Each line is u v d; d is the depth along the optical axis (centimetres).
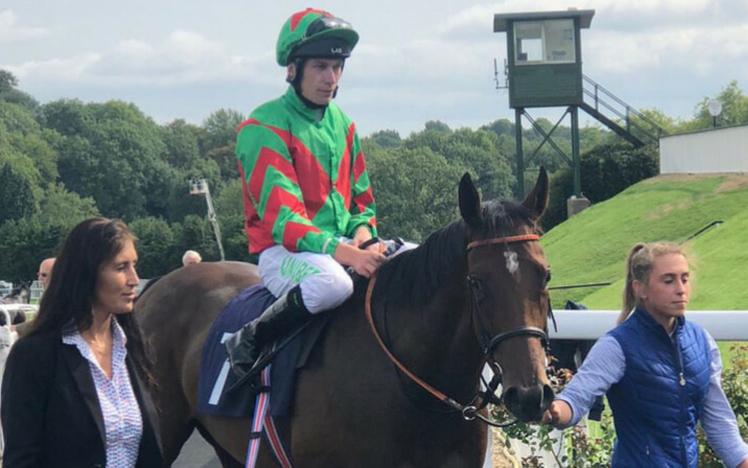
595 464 382
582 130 7912
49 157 6931
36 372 245
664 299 280
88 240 250
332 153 360
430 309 303
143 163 7362
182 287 418
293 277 338
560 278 1991
